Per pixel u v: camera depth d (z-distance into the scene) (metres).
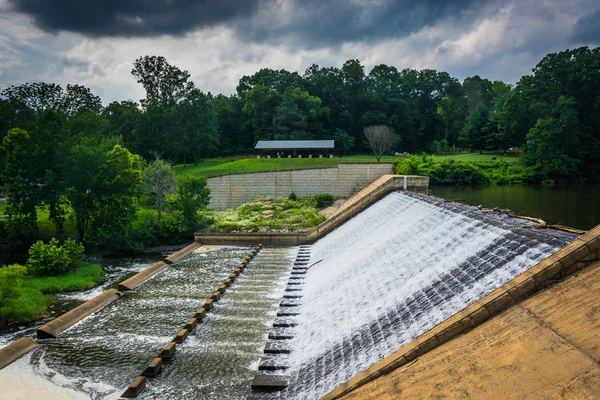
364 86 157.38
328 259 42.31
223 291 35.97
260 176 79.50
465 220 29.11
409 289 25.16
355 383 17.59
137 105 125.56
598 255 16.30
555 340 14.05
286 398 20.55
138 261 50.69
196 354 25.48
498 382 13.73
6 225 53.91
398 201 46.94
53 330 28.94
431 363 16.34
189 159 133.00
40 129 53.81
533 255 20.02
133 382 22.66
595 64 102.00
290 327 28.77
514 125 116.06
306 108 142.75
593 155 98.50
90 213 53.25
